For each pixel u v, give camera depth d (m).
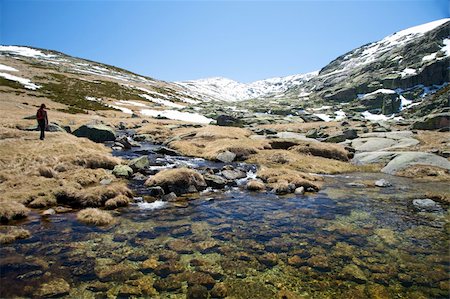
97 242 12.54
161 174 21.97
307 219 16.05
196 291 9.27
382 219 16.06
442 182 25.25
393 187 23.56
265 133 53.00
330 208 18.00
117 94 110.75
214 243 12.82
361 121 78.38
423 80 130.25
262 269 10.72
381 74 153.50
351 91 150.50
